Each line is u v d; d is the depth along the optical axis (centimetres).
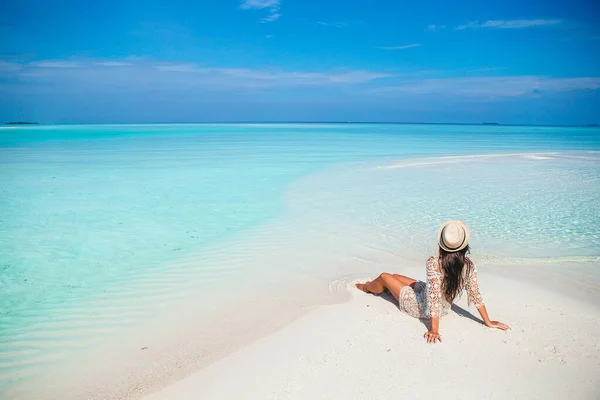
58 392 329
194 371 349
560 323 409
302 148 2942
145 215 904
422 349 358
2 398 321
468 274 381
